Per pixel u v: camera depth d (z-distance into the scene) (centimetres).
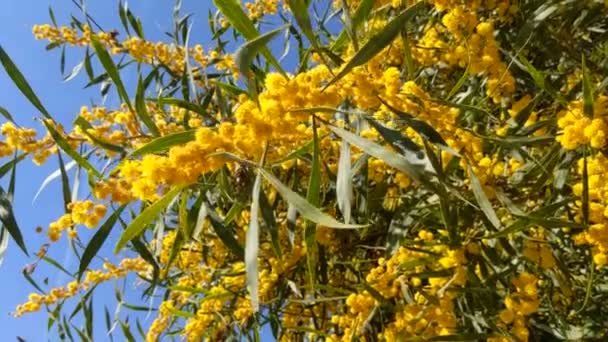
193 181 56
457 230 87
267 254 110
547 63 119
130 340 119
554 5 95
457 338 84
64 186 73
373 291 88
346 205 63
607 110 70
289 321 125
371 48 57
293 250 108
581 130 67
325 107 59
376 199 96
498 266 91
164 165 55
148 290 124
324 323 118
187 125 101
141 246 87
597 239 74
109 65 68
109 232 67
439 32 115
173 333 125
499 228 70
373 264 115
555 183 81
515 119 85
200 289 110
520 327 84
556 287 108
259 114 58
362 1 62
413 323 87
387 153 59
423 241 94
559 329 114
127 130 85
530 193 85
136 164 61
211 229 119
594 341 114
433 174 63
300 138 76
